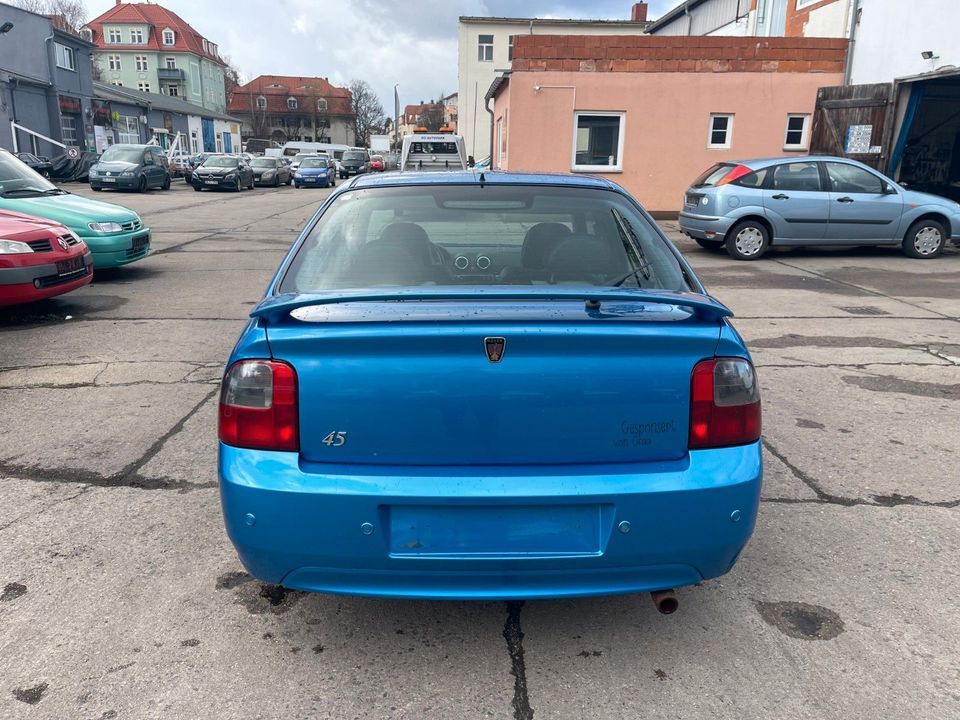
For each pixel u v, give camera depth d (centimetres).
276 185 3584
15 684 234
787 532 335
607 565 221
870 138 1497
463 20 4875
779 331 718
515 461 219
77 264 735
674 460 224
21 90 3416
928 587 293
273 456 219
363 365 214
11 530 329
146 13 8569
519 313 220
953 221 1172
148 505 354
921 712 226
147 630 262
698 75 1662
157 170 2911
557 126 1681
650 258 295
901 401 516
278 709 225
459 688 235
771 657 251
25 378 546
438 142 2183
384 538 216
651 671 244
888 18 1522
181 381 541
